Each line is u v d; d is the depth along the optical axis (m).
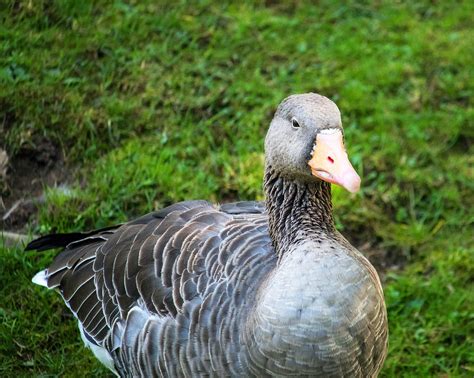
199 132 8.80
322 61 9.84
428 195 8.71
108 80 8.93
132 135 8.62
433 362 7.25
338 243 5.25
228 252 5.59
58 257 6.66
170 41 9.52
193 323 5.38
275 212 5.67
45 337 7.11
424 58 10.05
